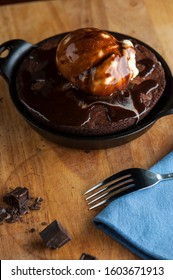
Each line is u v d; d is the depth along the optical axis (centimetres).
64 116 48
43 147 52
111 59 47
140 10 67
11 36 64
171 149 52
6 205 48
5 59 53
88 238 45
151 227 44
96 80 47
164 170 48
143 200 46
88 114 48
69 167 50
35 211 47
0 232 45
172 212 46
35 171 50
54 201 47
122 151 51
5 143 52
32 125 49
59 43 49
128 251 44
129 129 48
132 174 48
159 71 51
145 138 52
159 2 68
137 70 50
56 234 44
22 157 51
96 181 49
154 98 49
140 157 51
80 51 47
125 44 48
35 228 46
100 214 45
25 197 47
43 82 50
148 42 63
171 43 63
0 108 55
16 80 52
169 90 51
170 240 44
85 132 48
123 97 49
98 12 67
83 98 49
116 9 67
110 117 48
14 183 49
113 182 48
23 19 66
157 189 47
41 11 67
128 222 45
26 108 49
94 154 51
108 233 45
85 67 46
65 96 49
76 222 46
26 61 52
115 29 65
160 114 49
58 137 48
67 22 65
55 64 51
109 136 48
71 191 48
